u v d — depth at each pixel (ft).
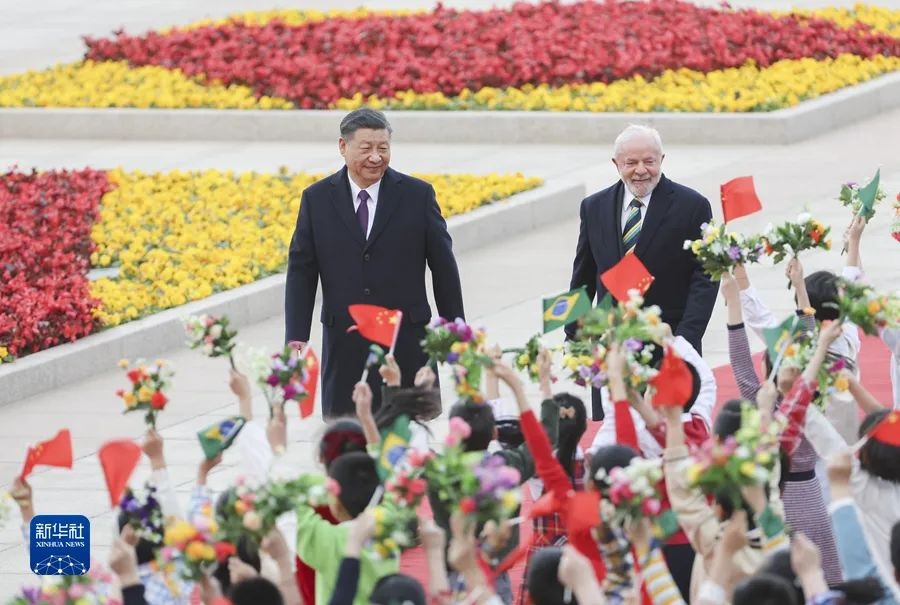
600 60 216.74
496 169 191.11
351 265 100.42
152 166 200.85
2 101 225.97
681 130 200.85
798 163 187.21
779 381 73.97
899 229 104.32
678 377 65.46
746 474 55.72
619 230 101.09
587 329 73.15
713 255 87.92
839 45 224.33
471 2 297.33
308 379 74.23
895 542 60.23
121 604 58.49
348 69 219.41
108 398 127.85
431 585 58.18
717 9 256.32
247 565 63.98
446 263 101.24
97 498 105.91
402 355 100.78
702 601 58.49
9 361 129.49
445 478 56.75
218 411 122.42
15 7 326.03
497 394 80.84
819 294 87.20
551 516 74.38
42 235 158.61
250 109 218.18
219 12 310.65
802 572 56.03
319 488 58.49
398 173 101.76
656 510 57.36
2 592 90.84
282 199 175.73
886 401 115.03
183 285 147.43
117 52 239.71
